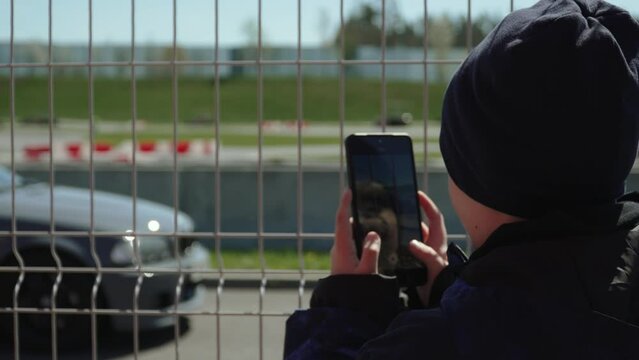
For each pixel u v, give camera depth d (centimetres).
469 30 236
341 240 159
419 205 173
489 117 123
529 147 120
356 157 172
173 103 245
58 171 1183
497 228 128
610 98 119
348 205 163
